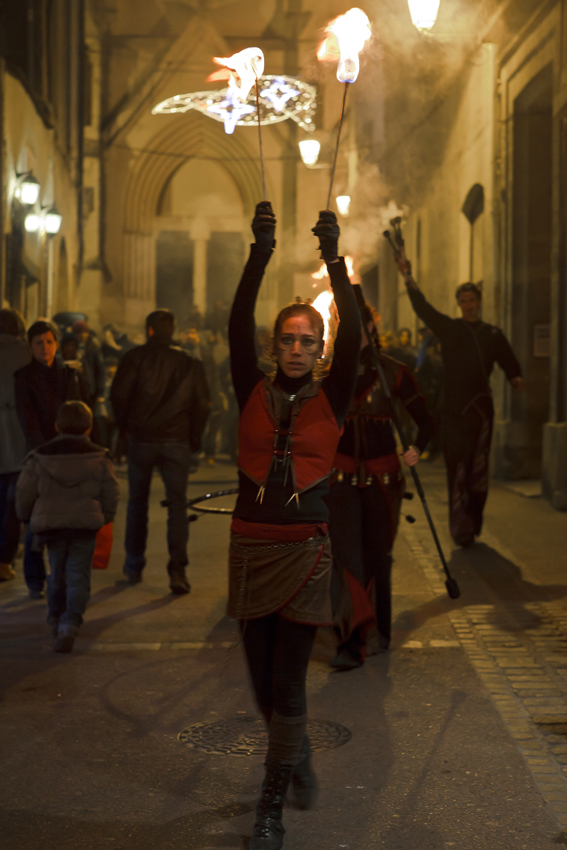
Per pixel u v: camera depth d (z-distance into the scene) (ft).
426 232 60.13
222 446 54.75
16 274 41.27
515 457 39.40
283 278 88.53
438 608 18.52
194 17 86.28
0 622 18.03
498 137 41.04
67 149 66.49
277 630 9.50
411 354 49.67
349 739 11.94
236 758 11.42
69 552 16.42
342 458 15.23
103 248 86.63
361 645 14.80
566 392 32.94
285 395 9.62
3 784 10.71
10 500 21.80
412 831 9.46
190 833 9.49
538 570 21.99
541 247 39.37
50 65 54.49
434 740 11.85
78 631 17.20
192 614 18.53
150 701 13.50
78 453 16.46
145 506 21.34
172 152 89.15
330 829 9.53
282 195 88.84
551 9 33.68
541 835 9.34
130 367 20.74
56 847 9.20
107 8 85.51
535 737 11.90
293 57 87.45
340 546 14.92
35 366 20.61
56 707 13.25
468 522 24.59
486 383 24.91
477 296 25.11
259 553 9.35
